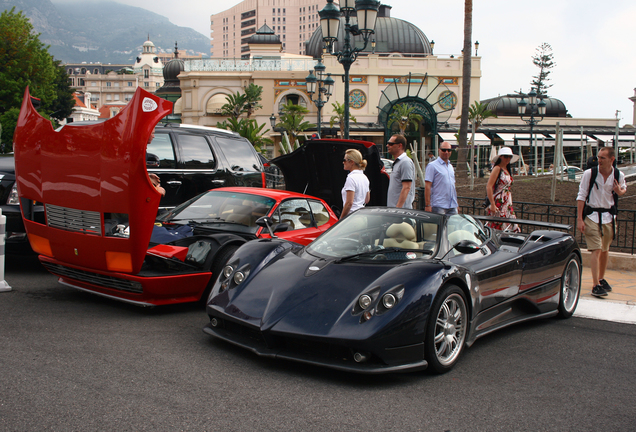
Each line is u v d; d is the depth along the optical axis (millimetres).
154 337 4207
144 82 193000
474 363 4004
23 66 39875
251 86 42156
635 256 7809
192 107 44938
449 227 4543
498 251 4891
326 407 3062
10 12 39656
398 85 43500
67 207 4906
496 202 7062
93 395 3041
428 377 3662
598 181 6152
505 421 3010
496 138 44031
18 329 4223
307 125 38000
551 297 5258
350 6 11656
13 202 6195
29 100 5312
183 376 3410
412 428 2854
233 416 2869
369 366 3398
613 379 3770
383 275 3734
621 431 2957
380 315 3438
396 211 4777
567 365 4035
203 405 2988
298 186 8719
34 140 5055
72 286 5434
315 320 3521
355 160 6637
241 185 8297
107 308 5047
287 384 3377
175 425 2725
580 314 5645
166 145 7434
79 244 4871
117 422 2723
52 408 2848
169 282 4824
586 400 3371
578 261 5668
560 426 2984
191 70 44656
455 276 3836
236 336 3857
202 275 5051
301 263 4203
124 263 4715
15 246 6250
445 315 3812
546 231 5602
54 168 4910
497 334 4836
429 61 43938
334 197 8344
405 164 6750
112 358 3674
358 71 43594
